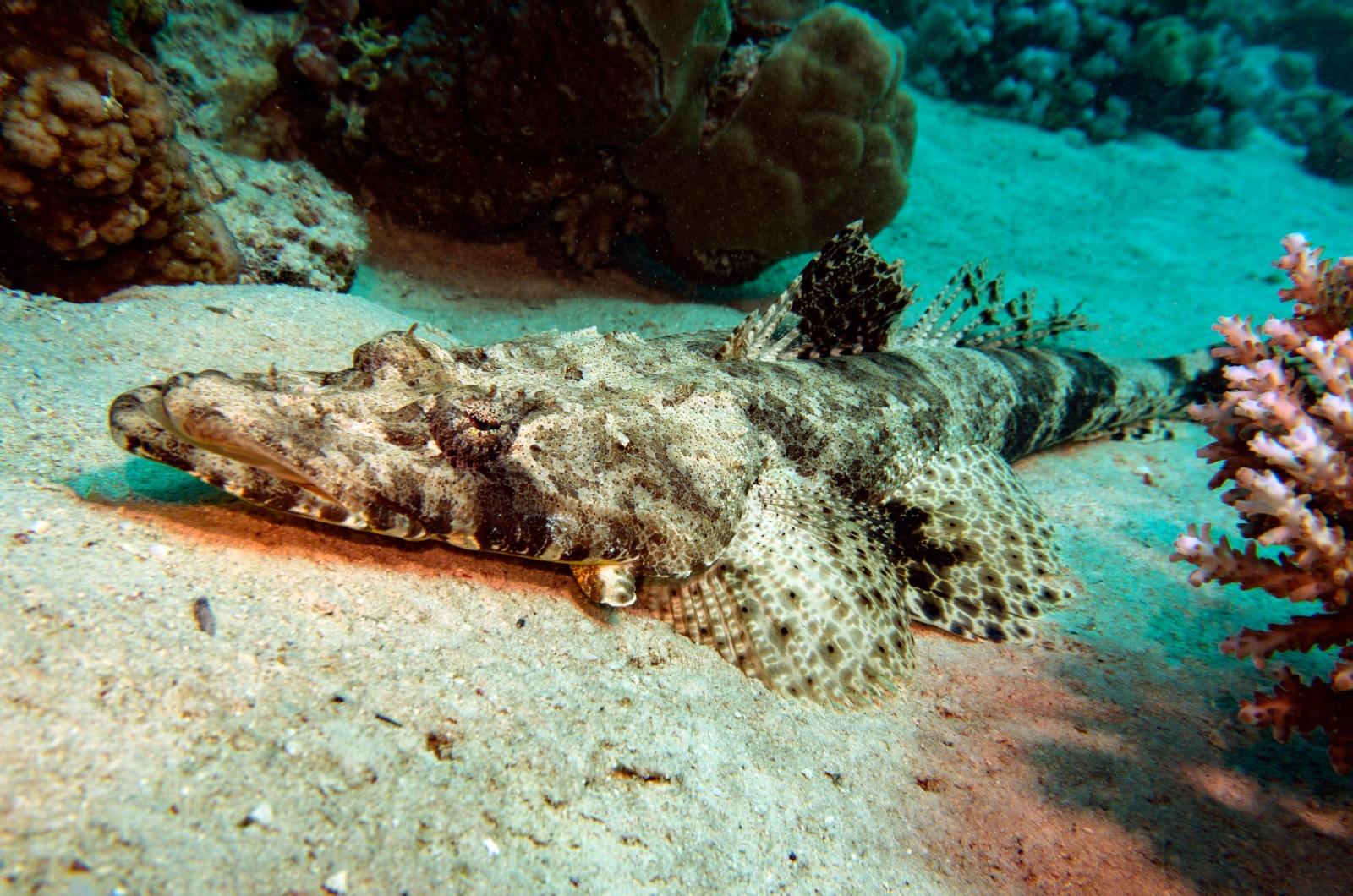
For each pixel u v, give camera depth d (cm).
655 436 23
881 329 35
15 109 28
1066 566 31
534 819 15
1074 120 129
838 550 27
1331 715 19
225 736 14
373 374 21
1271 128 137
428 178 58
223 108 50
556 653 20
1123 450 45
